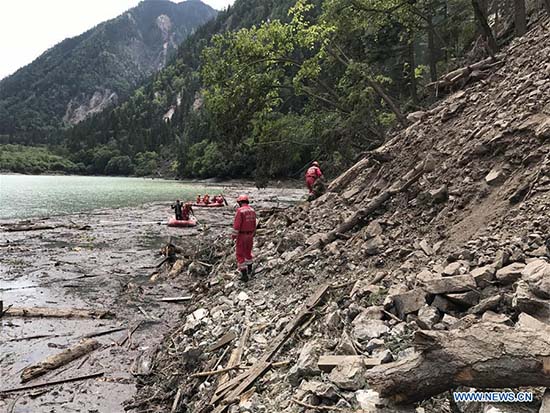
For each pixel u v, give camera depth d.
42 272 15.14
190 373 6.52
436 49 28.09
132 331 9.62
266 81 22.83
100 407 6.36
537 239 4.64
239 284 9.09
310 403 4.06
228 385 5.22
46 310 10.79
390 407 3.46
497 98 8.31
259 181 25.48
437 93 12.11
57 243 20.67
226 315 7.75
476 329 3.18
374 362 4.11
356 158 20.86
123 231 24.23
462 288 4.47
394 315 4.91
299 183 61.38
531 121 6.54
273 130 24.41
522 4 13.97
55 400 6.58
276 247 10.41
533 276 3.86
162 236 22.50
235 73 22.83
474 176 6.87
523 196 5.64
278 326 6.27
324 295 6.46
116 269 15.65
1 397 6.66
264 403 4.59
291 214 13.05
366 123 21.98
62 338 9.18
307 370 4.58
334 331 5.27
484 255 4.95
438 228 6.51
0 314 10.45
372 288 5.81
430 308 4.54
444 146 8.32
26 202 40.81
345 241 8.41
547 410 2.74
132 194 52.91
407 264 6.01
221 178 87.31
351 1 20.94
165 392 6.46
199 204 36.81
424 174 8.15
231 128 23.52
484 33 14.70
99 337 9.28
